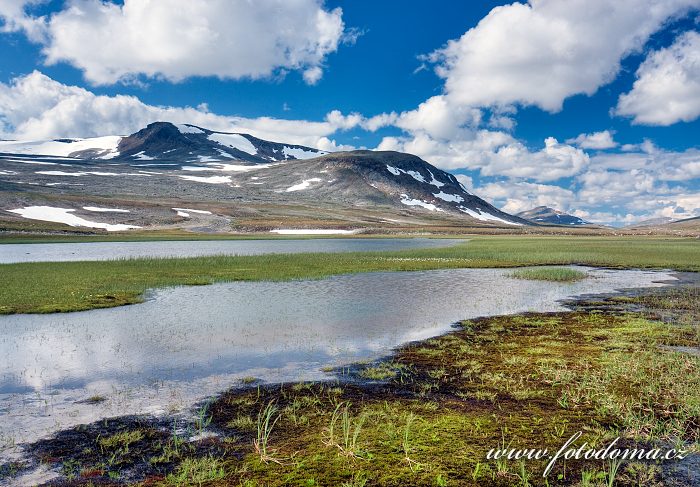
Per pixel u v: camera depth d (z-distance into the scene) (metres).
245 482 7.99
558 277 39.69
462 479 8.01
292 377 14.31
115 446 9.60
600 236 167.12
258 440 9.52
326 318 23.44
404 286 34.97
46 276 38.47
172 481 8.06
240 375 14.55
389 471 8.30
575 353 16.47
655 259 57.69
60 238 105.38
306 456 8.92
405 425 10.37
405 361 15.92
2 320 22.80
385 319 23.22
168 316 23.81
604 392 12.29
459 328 21.25
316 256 60.41
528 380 13.56
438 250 74.06
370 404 11.82
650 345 17.28
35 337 19.42
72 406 11.95
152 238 112.44
